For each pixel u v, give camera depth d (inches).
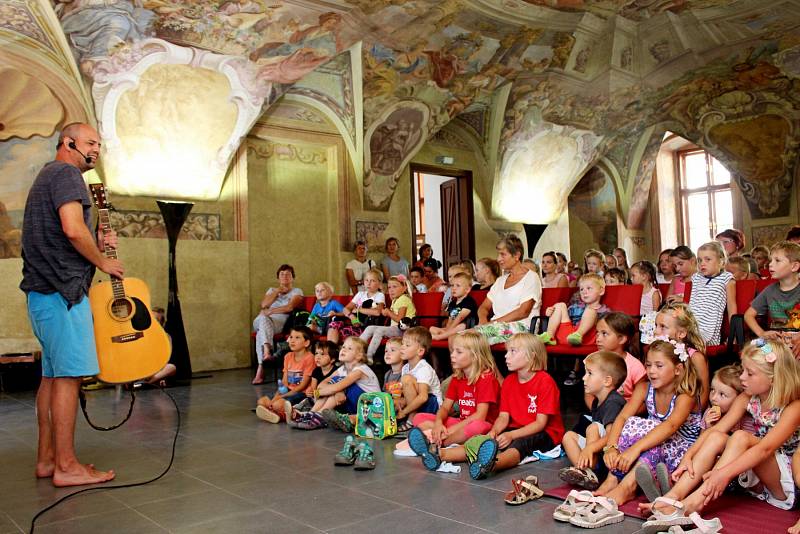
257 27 341.7
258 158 423.8
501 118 507.8
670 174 730.8
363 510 121.3
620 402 140.0
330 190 450.9
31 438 198.5
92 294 150.2
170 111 361.4
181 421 221.1
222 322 393.1
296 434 196.1
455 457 154.4
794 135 538.3
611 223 648.4
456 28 403.9
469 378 164.9
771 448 109.5
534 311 239.6
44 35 308.3
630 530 107.3
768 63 480.4
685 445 128.5
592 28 441.7
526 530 108.5
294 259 435.8
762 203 584.7
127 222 364.2
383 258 469.1
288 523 115.0
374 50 401.1
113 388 307.0
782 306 185.2
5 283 337.1
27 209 144.5
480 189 542.6
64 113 335.9
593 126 555.8
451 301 269.3
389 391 200.2
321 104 434.3
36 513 123.7
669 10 426.9
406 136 466.3
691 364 130.4
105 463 163.5
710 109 560.4
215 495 133.6
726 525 106.7
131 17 310.2
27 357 320.2
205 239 390.0
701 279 209.9
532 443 153.5
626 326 152.0
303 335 233.0
